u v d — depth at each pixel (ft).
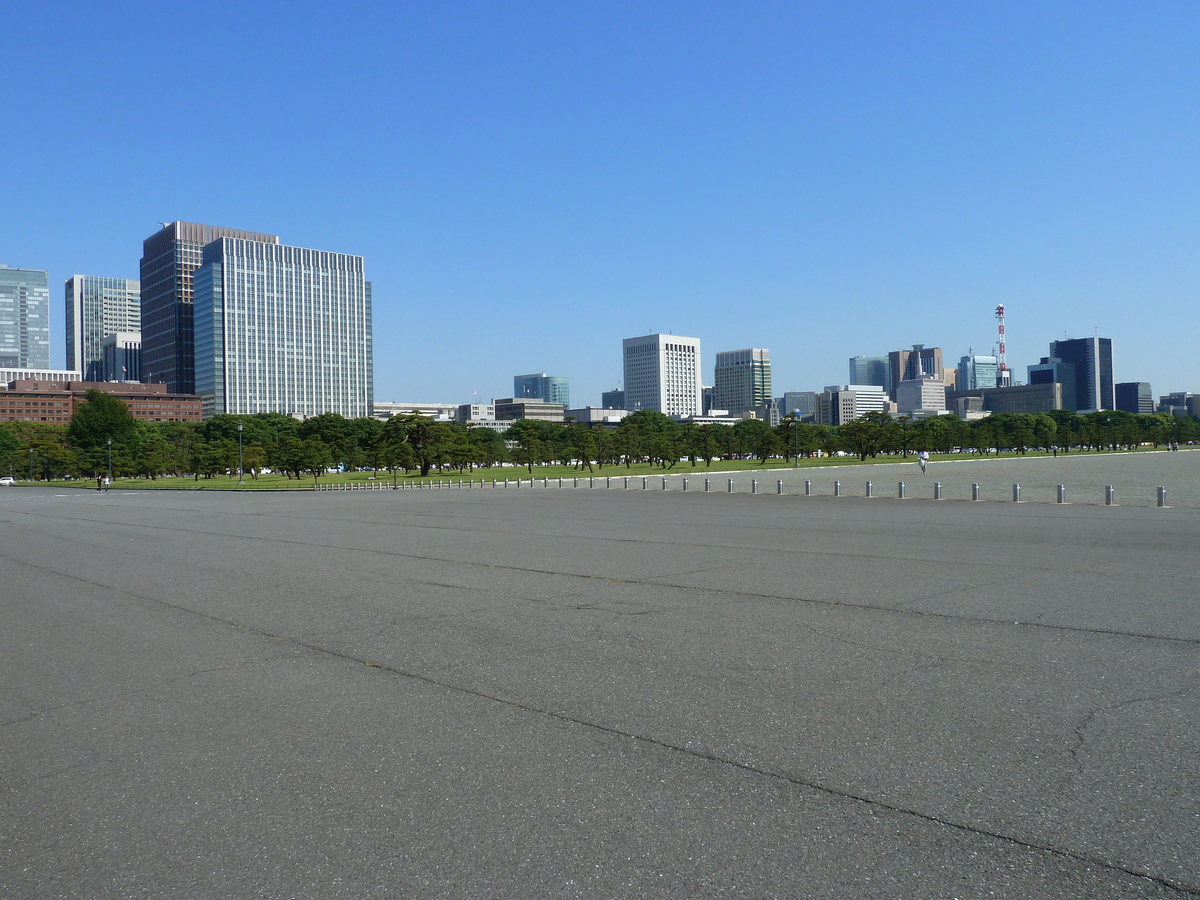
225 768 21.03
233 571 61.16
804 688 27.04
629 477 274.98
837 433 585.63
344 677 29.76
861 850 16.22
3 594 53.26
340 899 14.79
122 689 29.04
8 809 18.88
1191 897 14.52
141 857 16.48
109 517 134.92
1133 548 65.92
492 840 16.87
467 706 25.84
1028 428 589.73
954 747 21.50
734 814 17.84
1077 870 15.44
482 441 438.81
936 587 47.47
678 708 25.18
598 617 40.04
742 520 100.27
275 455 380.37
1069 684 27.07
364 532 93.20
